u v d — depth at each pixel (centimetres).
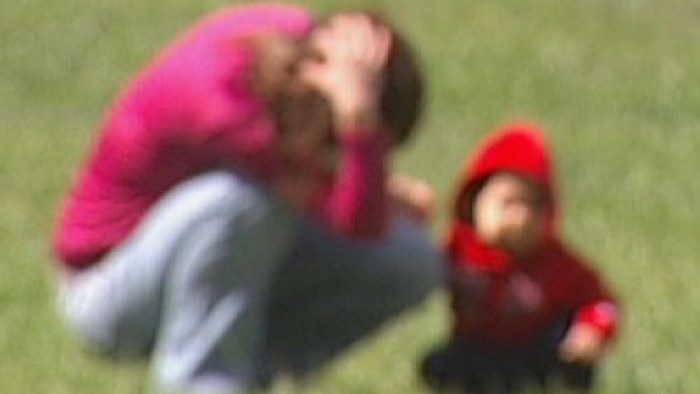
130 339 2009
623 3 5550
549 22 5319
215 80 1916
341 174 1927
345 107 1909
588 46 5100
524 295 2078
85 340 2048
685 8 5525
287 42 1934
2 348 2225
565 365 2092
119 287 1966
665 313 2556
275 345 2069
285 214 1917
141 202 1989
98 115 4347
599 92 4641
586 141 4116
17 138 3966
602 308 2078
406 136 1997
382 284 2033
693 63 4984
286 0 5400
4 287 2591
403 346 2314
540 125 4309
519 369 2098
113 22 5119
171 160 1967
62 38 4959
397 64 1962
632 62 4956
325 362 2084
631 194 3559
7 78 4641
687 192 3591
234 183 1903
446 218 3372
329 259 2014
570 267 2084
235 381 1952
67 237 2028
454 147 4056
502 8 5425
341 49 1944
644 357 2314
